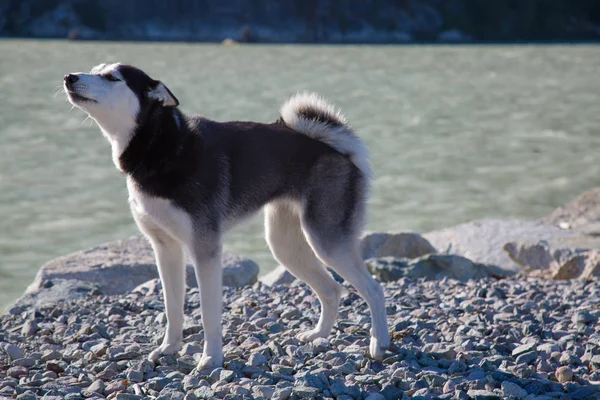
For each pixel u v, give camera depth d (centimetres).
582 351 584
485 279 914
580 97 4447
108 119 552
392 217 1593
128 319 723
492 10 14138
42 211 1589
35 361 600
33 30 12081
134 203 568
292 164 600
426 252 1108
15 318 752
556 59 8269
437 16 13838
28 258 1262
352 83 5278
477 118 3409
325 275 639
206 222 559
